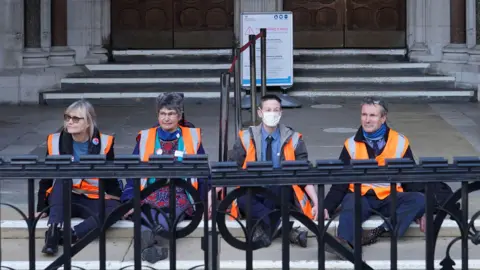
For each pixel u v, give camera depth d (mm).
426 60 16453
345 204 6590
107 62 16766
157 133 7285
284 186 5125
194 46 17312
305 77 15906
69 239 5250
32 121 13367
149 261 6477
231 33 17297
